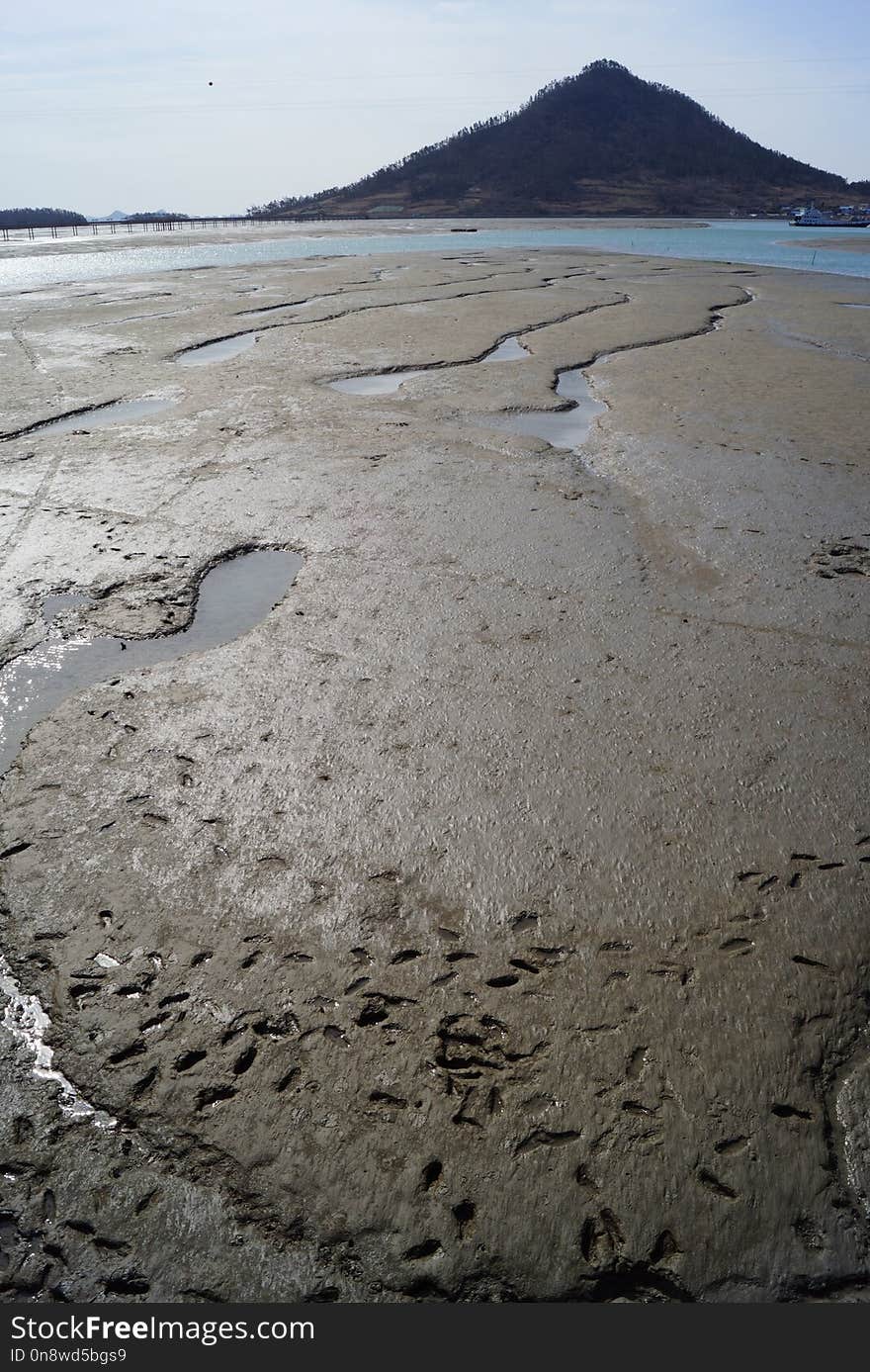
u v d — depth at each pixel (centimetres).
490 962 125
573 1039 114
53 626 218
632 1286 91
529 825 149
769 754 167
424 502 300
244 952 126
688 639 210
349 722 177
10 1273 92
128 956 126
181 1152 102
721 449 360
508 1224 95
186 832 148
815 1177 100
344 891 136
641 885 137
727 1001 119
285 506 296
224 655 204
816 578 244
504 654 203
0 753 171
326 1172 100
